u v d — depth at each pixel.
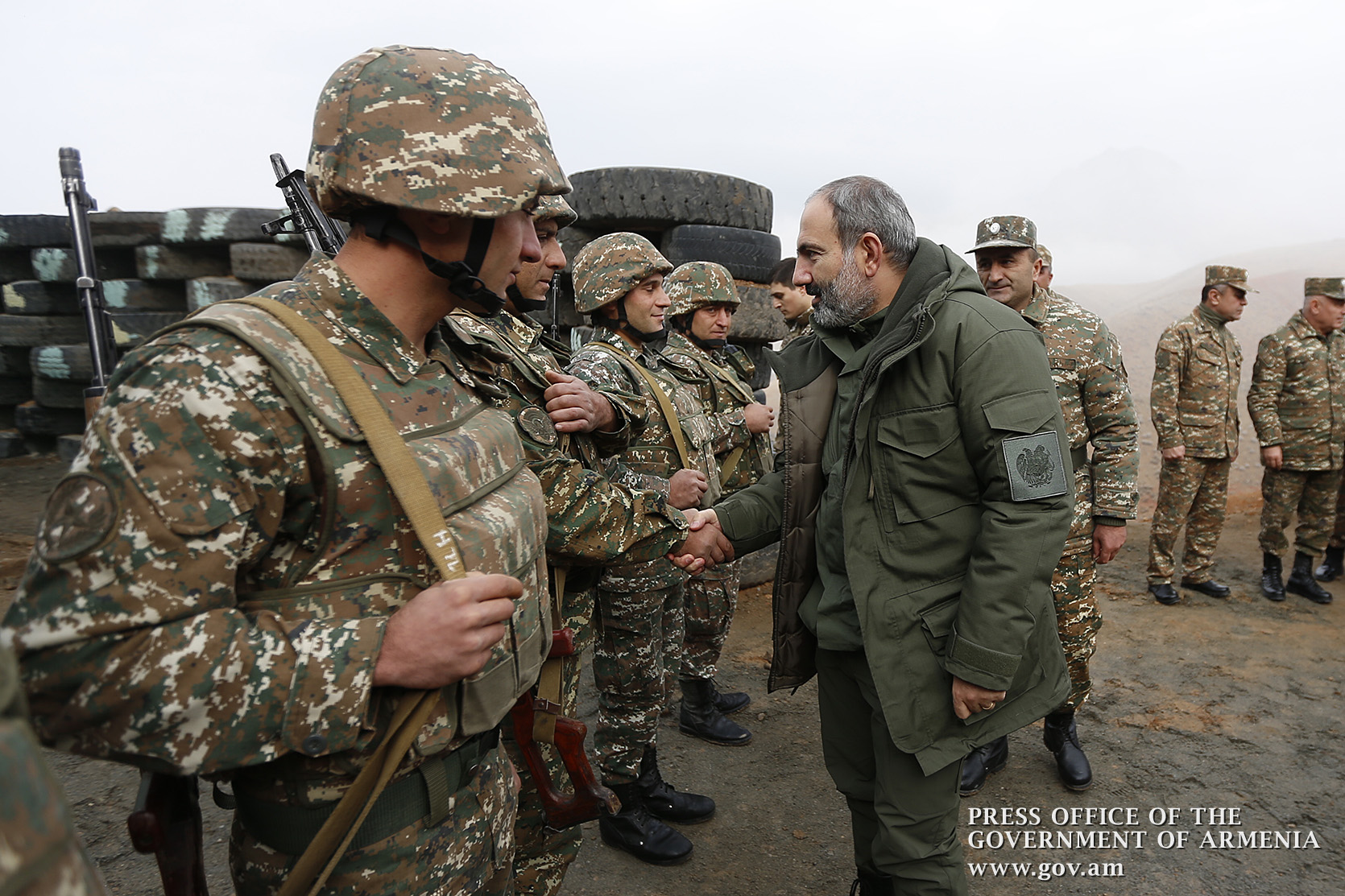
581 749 1.51
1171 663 4.29
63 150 4.29
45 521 0.82
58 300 6.96
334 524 0.96
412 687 0.96
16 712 0.51
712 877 2.52
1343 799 3.00
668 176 4.62
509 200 1.04
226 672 0.84
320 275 1.08
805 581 2.14
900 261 1.94
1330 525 5.27
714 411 3.45
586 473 1.75
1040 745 3.42
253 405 0.90
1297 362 5.24
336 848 0.97
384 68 1.05
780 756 3.26
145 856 2.39
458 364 1.27
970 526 1.82
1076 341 3.09
